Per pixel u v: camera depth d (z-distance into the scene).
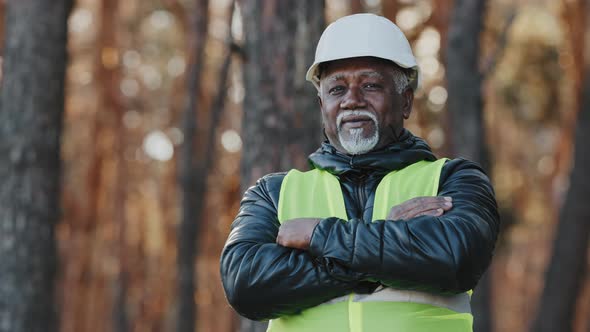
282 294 3.49
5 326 9.46
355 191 3.74
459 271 3.38
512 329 35.19
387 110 3.79
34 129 9.71
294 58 6.77
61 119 9.97
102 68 23.92
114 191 25.41
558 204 23.81
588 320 23.77
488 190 3.69
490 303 13.73
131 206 29.20
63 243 27.03
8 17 9.98
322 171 3.84
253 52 6.84
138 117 27.47
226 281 3.61
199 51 17.16
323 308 3.51
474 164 3.80
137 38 25.72
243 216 3.82
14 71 9.81
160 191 28.36
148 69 26.77
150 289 28.66
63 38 10.02
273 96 6.74
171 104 26.34
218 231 26.31
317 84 4.08
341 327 3.46
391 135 3.82
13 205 9.59
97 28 24.25
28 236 9.57
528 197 27.80
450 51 12.52
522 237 32.03
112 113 24.36
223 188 25.88
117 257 25.09
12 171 9.63
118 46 24.45
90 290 28.08
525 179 27.48
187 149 17.14
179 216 17.20
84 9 25.31
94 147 25.44
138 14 25.00
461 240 3.41
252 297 3.52
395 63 3.83
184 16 23.62
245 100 6.88
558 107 22.97
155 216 30.12
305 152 6.70
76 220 27.22
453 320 3.51
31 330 9.52
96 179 25.77
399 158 3.76
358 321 3.44
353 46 3.76
